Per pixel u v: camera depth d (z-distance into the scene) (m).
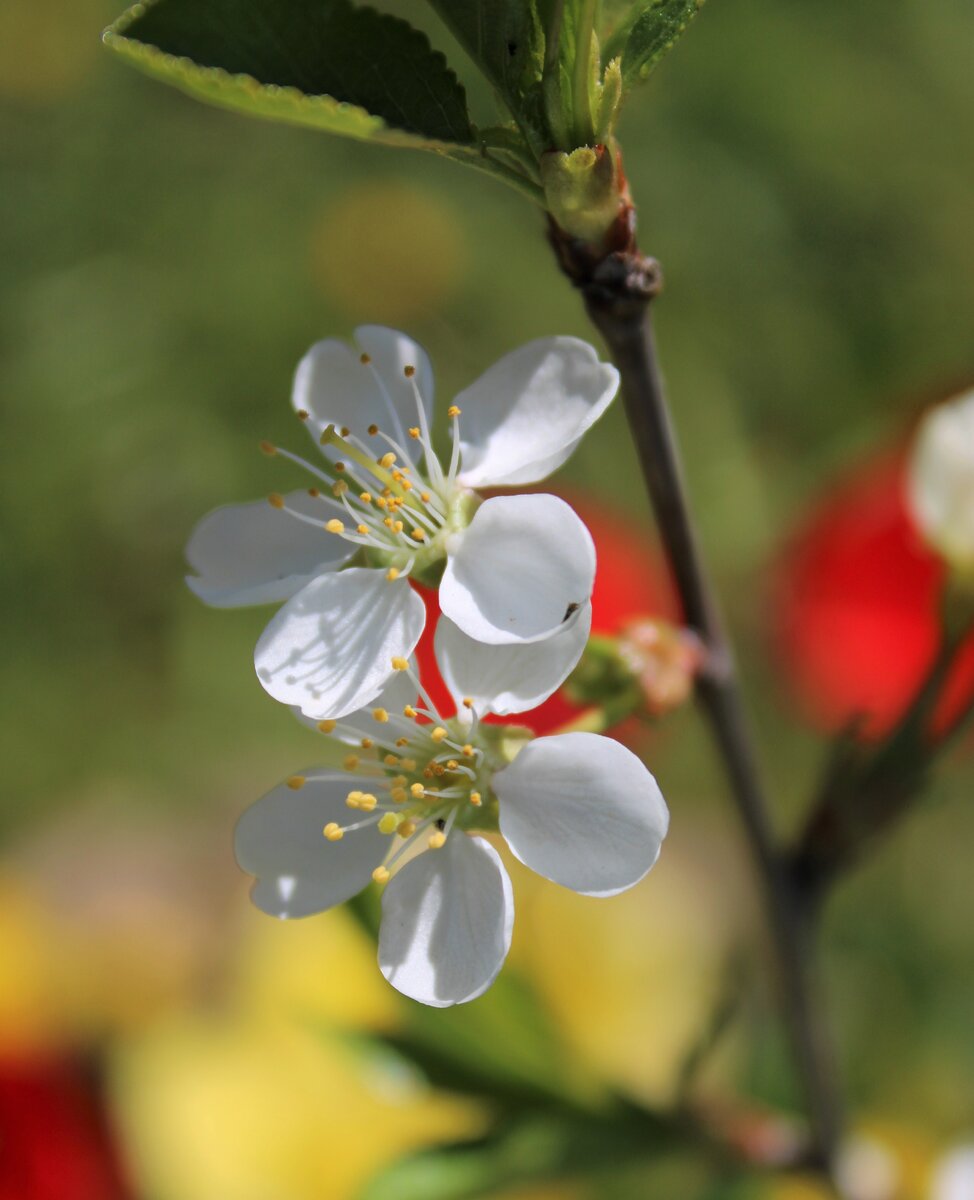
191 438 0.55
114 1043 0.33
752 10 0.59
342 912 0.29
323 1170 0.32
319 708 0.25
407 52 0.24
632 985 0.35
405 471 0.26
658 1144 0.29
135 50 0.23
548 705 0.29
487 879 0.25
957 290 0.58
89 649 0.55
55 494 0.55
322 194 0.57
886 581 0.36
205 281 0.56
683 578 0.27
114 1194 0.32
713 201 0.57
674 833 0.49
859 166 0.58
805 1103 0.29
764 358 0.56
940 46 0.60
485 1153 0.29
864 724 0.28
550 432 0.26
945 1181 0.32
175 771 0.54
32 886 0.45
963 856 0.49
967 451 0.29
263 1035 0.33
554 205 0.25
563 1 0.24
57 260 0.57
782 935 0.28
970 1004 0.46
